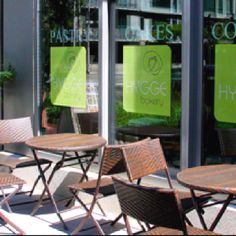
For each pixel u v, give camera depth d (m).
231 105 4.30
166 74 4.76
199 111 4.47
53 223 4.72
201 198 3.71
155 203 2.79
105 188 4.23
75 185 4.34
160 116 4.84
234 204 4.22
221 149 4.39
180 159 4.59
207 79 4.44
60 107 5.92
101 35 5.29
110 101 5.38
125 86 5.20
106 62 5.32
